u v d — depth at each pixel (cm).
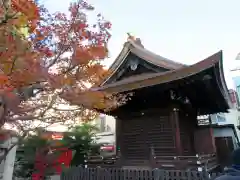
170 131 1088
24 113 611
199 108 1636
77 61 629
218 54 913
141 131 1198
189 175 826
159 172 895
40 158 1407
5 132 569
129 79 1370
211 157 1221
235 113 2595
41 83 578
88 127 1839
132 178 961
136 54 1340
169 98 1118
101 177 1066
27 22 527
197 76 959
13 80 507
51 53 596
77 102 680
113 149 2466
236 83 2577
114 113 1329
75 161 1680
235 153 250
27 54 518
